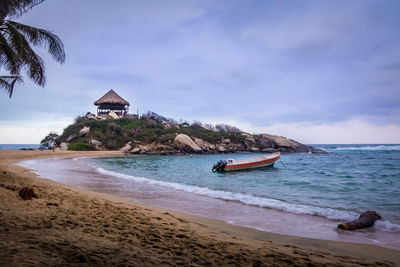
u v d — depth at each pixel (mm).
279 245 4559
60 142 60531
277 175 20328
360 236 5605
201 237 4574
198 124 81000
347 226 6059
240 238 4879
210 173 21516
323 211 7961
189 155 54938
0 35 10078
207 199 9742
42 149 56250
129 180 14922
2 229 3561
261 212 7816
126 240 3803
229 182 15641
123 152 53375
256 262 3383
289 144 71312
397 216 7504
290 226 6332
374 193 11727
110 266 2631
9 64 10938
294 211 7957
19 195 6809
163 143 59094
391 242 5199
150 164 29672
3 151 43906
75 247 3094
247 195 10719
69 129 64000
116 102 80000
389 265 3729
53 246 3041
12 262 2385
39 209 5523
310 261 3631
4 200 5973
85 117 76500
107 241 3604
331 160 39281
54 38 11500
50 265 2453
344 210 8180
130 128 65250
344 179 17547
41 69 11844
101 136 60875
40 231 3682
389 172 22344
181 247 3773
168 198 9828
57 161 29516
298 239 5227
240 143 70250
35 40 11203
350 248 4719
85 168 21688
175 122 81250
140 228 4762
